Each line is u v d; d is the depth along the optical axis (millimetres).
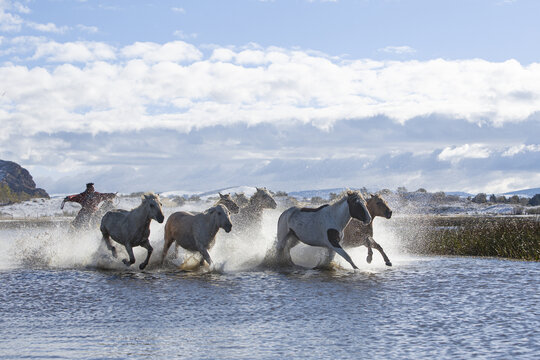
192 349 7898
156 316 9953
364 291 12250
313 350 7758
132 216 16922
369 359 7320
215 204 18609
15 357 7586
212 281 14133
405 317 9586
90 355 7664
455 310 10078
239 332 8789
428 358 7309
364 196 17500
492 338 8180
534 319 9297
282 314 9984
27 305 11039
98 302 11312
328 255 16609
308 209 16875
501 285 12859
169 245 17750
